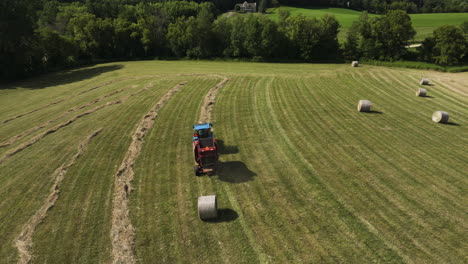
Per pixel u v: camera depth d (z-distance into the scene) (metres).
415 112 20.92
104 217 10.65
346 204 10.91
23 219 10.70
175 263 8.58
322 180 12.52
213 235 9.66
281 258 8.62
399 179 12.45
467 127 18.08
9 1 38.88
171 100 24.83
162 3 91.19
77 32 55.88
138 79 34.66
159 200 11.56
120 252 8.98
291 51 50.62
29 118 23.03
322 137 16.80
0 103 28.88
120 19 58.62
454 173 12.84
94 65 52.38
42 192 12.37
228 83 30.55
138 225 10.21
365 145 15.69
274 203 11.16
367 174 12.88
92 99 27.17
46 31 47.69
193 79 33.03
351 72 36.31
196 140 13.48
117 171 13.73
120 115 21.67
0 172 14.18
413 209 10.55
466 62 41.06
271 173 13.21
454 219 9.98
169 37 56.84
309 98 24.50
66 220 10.54
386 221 9.97
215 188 12.25
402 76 33.09
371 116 20.06
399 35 43.47
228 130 18.16
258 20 51.38
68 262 8.73
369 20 47.50
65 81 38.84
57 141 17.56
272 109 21.77
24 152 16.25
